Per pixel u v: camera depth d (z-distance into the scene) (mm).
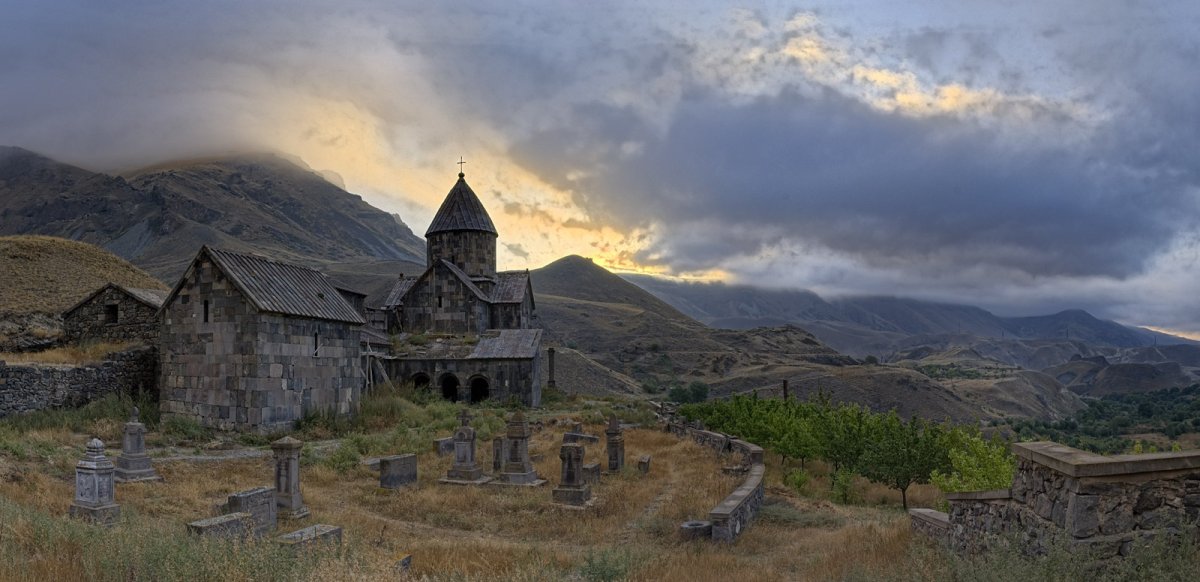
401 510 21062
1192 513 8961
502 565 14391
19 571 10227
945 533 12758
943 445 27438
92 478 16297
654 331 173625
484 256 59656
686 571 13914
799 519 20781
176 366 32281
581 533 18719
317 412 34000
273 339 31891
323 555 11727
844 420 34844
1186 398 161125
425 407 43281
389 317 55750
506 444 26000
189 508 18859
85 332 37812
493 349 51625
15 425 27547
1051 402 171500
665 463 30328
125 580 10484
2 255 51125
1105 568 8500
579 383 101812
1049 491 9609
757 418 41406
